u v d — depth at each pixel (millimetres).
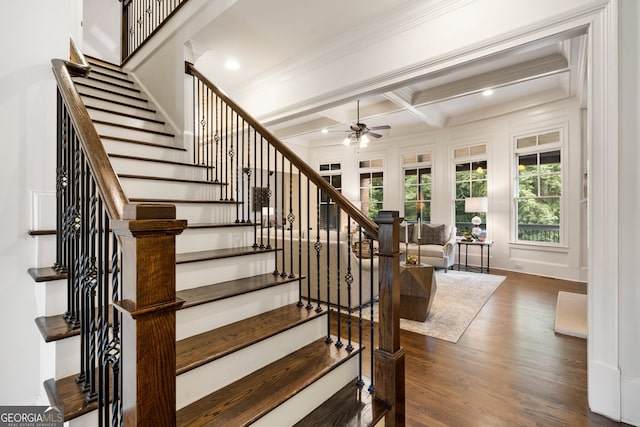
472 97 5559
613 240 1892
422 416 1867
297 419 1527
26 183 1691
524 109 5754
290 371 1656
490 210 6285
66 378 1306
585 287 4758
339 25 3174
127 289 773
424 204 7324
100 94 3752
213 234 2377
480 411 1914
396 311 1711
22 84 1703
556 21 2094
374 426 1534
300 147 8859
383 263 1705
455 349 2732
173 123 3783
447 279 5312
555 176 5492
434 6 2660
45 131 1754
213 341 1609
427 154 7223
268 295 2070
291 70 3867
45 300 1473
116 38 6984
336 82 3414
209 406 1367
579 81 4359
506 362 2506
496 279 5301
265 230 5180
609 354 1894
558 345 2811
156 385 771
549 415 1887
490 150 6266
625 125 1893
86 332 1258
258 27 3242
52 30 1804
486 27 2406
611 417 1866
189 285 1947
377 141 7992
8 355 1605
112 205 867
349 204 1863
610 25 1895
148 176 2676
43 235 1655
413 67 2793
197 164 3363
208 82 3264
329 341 2010
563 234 5344
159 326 774
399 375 1698
